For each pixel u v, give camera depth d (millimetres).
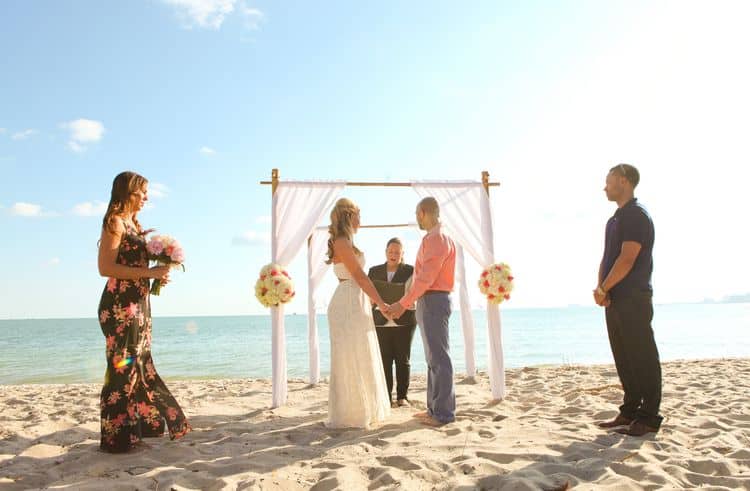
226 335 46031
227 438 3551
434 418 3809
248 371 13906
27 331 65375
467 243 5613
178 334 48906
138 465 2846
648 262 3262
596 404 4422
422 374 8523
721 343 21266
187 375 12859
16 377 12945
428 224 3887
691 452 2848
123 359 3092
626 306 3244
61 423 4258
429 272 3691
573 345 23062
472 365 7352
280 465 2793
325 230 7840
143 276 3100
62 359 20156
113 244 3012
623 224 3291
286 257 5418
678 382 5949
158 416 3566
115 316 3084
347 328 3838
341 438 3459
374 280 4312
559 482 2316
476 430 3521
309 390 6570
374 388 3857
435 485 2389
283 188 5555
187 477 2561
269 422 4293
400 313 3678
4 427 4195
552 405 4660
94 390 7195
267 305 4906
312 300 7668
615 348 3477
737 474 2451
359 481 2455
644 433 3211
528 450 2896
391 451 3023
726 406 4195
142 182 3152
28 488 2496
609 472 2457
